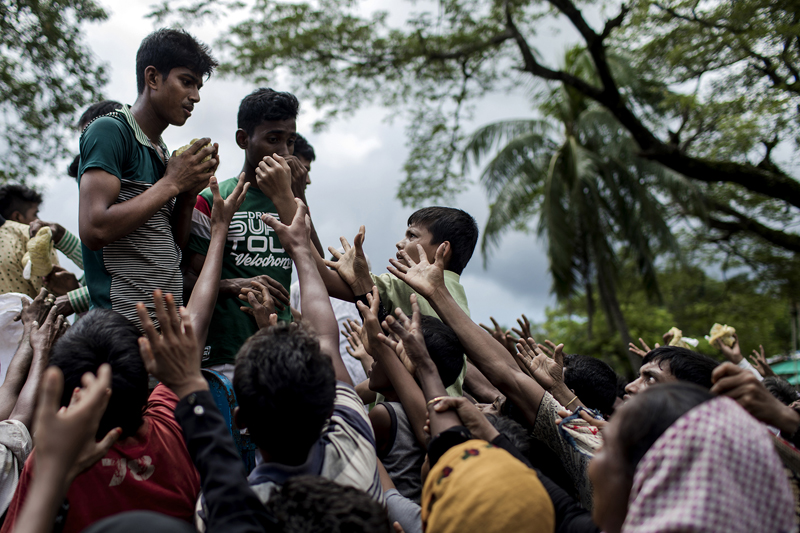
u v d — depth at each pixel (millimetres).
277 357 1567
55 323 2344
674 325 18797
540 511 1373
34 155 8484
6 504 1884
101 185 2270
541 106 16078
